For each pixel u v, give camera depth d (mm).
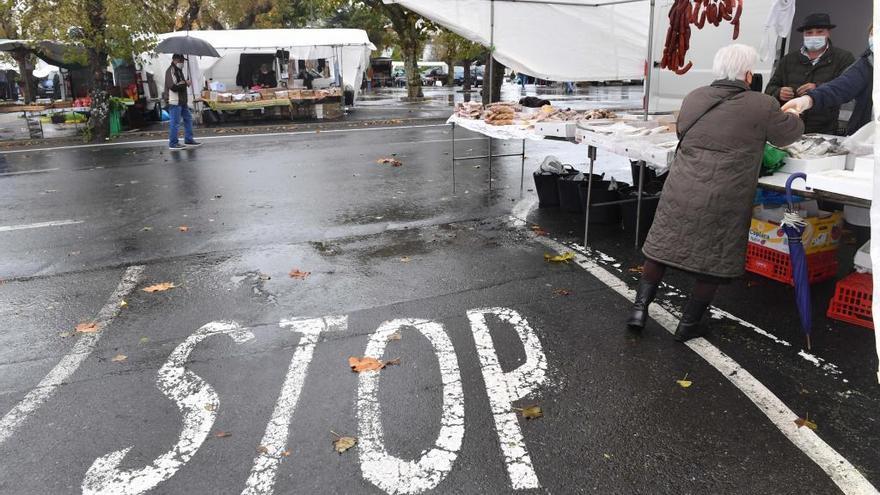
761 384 3291
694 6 6422
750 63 3406
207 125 17422
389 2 7906
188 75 18859
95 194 8422
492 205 7250
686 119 3545
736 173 3363
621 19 8641
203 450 2838
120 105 15688
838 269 4906
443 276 4980
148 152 12375
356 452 2807
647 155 4453
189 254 5707
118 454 2820
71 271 5305
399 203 7488
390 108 22203
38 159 11781
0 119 21422
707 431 2908
